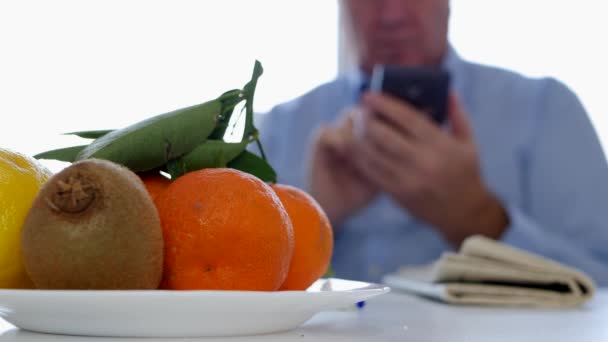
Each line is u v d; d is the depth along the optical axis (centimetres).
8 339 45
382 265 183
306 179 190
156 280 44
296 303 45
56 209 43
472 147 172
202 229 45
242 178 47
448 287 75
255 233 46
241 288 46
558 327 60
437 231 179
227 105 52
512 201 189
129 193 44
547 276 77
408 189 174
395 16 187
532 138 190
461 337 53
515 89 194
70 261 43
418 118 167
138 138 48
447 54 194
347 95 203
